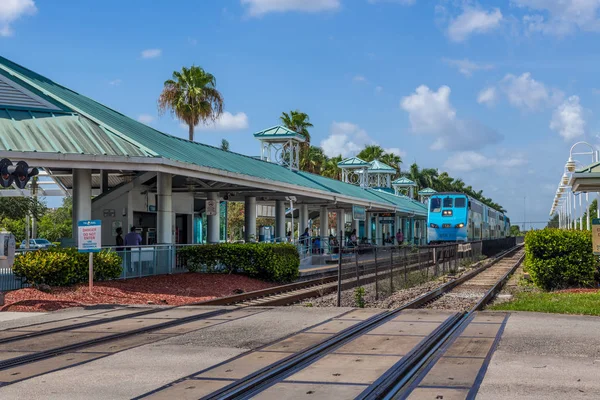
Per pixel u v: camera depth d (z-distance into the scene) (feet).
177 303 59.52
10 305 51.78
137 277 71.97
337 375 27.40
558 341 34.17
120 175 99.04
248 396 24.25
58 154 63.31
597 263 69.92
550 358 30.09
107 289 61.52
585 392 24.12
